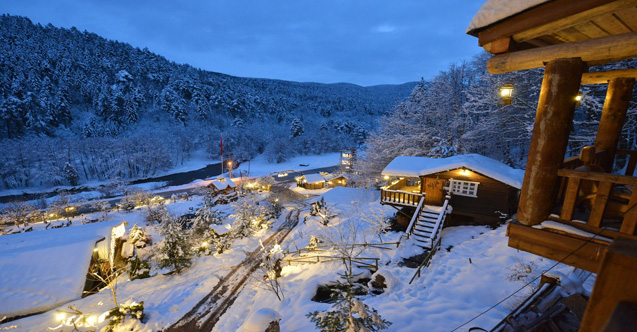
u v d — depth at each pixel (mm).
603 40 3498
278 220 32125
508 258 11359
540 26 3846
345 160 56219
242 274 18047
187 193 57188
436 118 29172
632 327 641
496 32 4359
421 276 11578
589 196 4289
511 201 15570
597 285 948
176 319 13547
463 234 15383
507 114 21219
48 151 71688
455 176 16578
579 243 3752
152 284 17141
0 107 86438
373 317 7066
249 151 108062
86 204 48938
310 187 57125
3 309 12594
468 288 9953
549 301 5750
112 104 116125
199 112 139500
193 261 20172
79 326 12516
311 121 182625
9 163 63031
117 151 79312
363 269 13133
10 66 112750
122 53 179125
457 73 29047
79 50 154750
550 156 4020
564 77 3836
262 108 177250
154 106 134000
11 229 35188
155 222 35406
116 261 20531
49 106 100562
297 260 16781
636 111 13195
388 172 17609
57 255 15305
